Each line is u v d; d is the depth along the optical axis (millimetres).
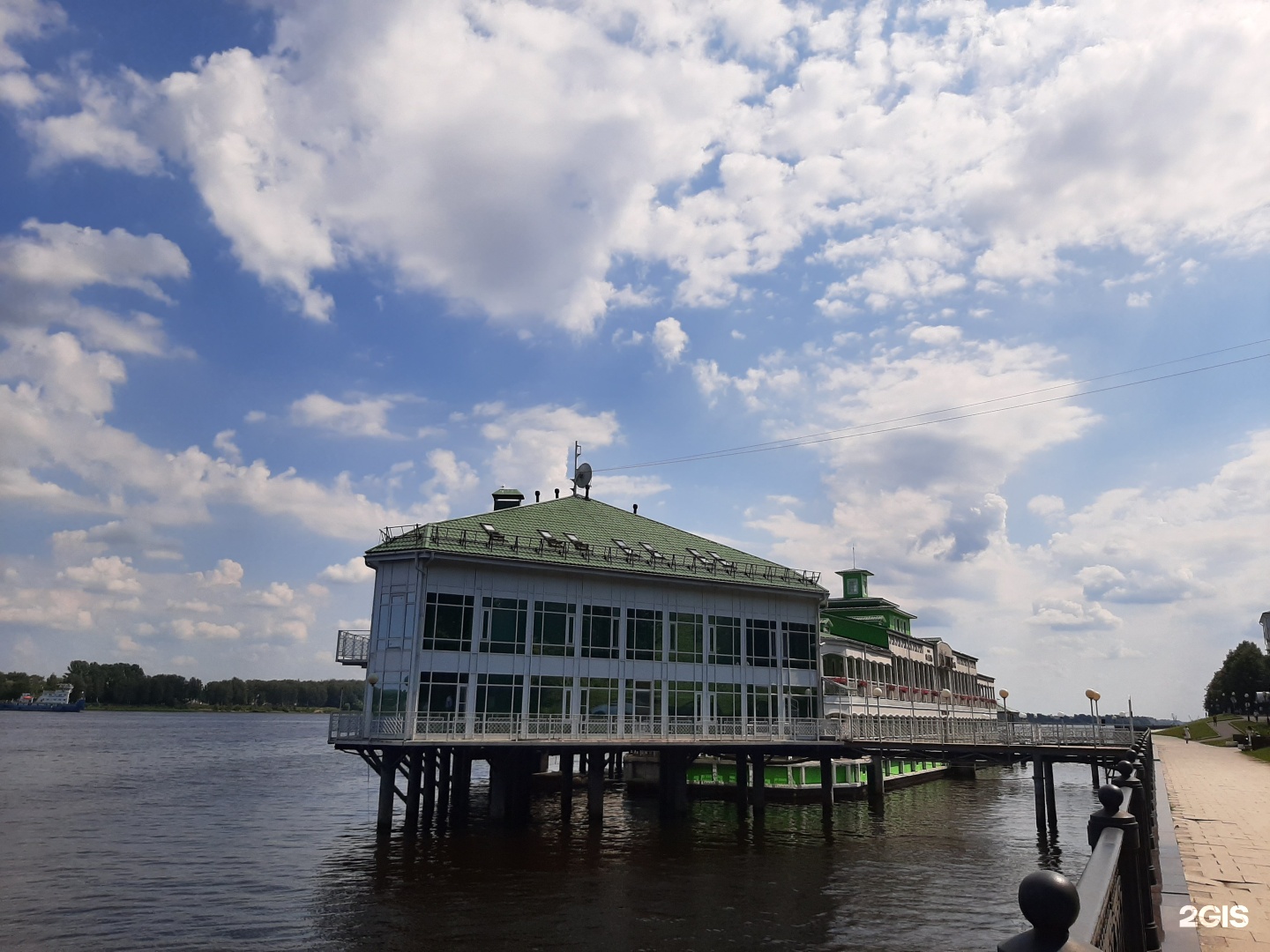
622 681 46688
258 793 62344
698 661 49750
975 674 107812
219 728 194250
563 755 45406
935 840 41062
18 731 152125
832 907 28031
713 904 28406
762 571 54219
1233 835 21125
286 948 24156
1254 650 123938
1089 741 43750
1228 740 81562
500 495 58438
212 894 30031
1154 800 22812
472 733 41375
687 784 54406
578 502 55781
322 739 155875
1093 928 4816
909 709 72750
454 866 34094
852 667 64438
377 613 42688
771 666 52750
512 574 44094
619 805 53906
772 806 54062
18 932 25766
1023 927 25797
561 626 45188
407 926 25922
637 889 30266
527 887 30609
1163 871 15016
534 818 47031
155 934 25391
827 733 50719
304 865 34750
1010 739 46156
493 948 23844
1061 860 36062
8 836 42469
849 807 54531
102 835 42844
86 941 24766
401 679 40875
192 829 44875
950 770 80875
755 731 50594
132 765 86562
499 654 43031
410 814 40844
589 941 24453
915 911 27531
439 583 41969
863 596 80812
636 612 47969
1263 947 10883
